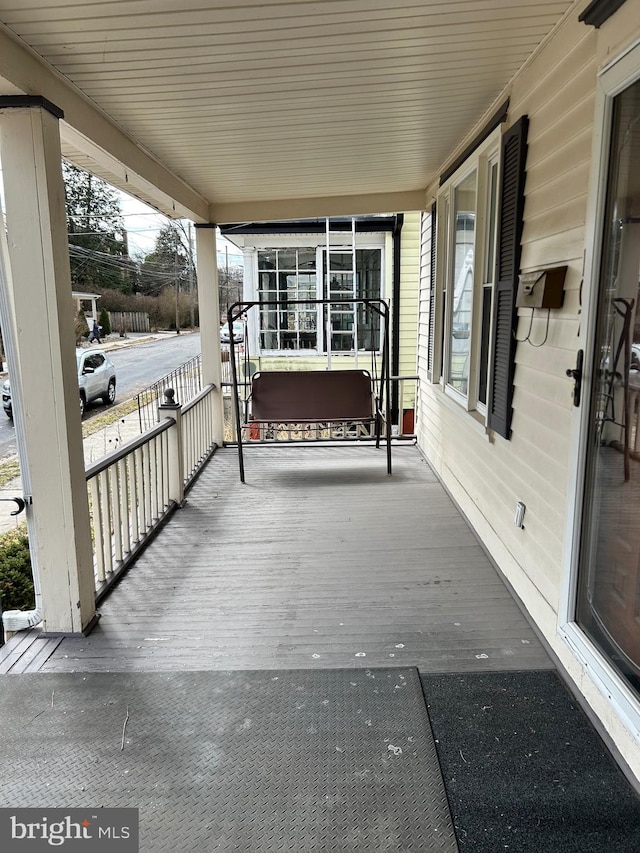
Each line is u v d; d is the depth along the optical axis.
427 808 1.64
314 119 3.37
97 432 7.93
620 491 1.88
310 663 2.37
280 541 3.74
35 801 1.69
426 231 5.67
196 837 1.56
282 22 2.20
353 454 6.05
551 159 2.47
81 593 2.59
